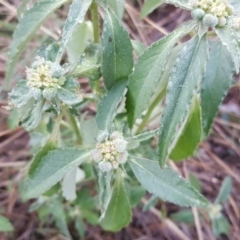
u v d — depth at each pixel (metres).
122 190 0.12
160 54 0.11
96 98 0.12
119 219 0.13
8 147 0.22
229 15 0.10
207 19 0.10
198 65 0.10
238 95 0.23
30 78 0.11
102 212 0.11
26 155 0.21
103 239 0.21
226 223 0.20
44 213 0.18
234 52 0.10
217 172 0.22
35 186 0.11
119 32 0.11
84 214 0.18
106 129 0.11
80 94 0.11
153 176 0.11
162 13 0.24
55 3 0.11
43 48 0.12
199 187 0.20
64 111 0.13
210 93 0.12
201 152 0.22
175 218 0.20
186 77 0.10
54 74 0.11
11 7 0.20
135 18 0.22
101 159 0.11
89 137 0.14
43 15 0.11
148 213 0.21
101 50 0.12
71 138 0.17
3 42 0.21
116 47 0.11
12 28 0.20
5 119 0.21
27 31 0.12
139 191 0.17
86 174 0.16
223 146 0.23
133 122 0.12
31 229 0.21
